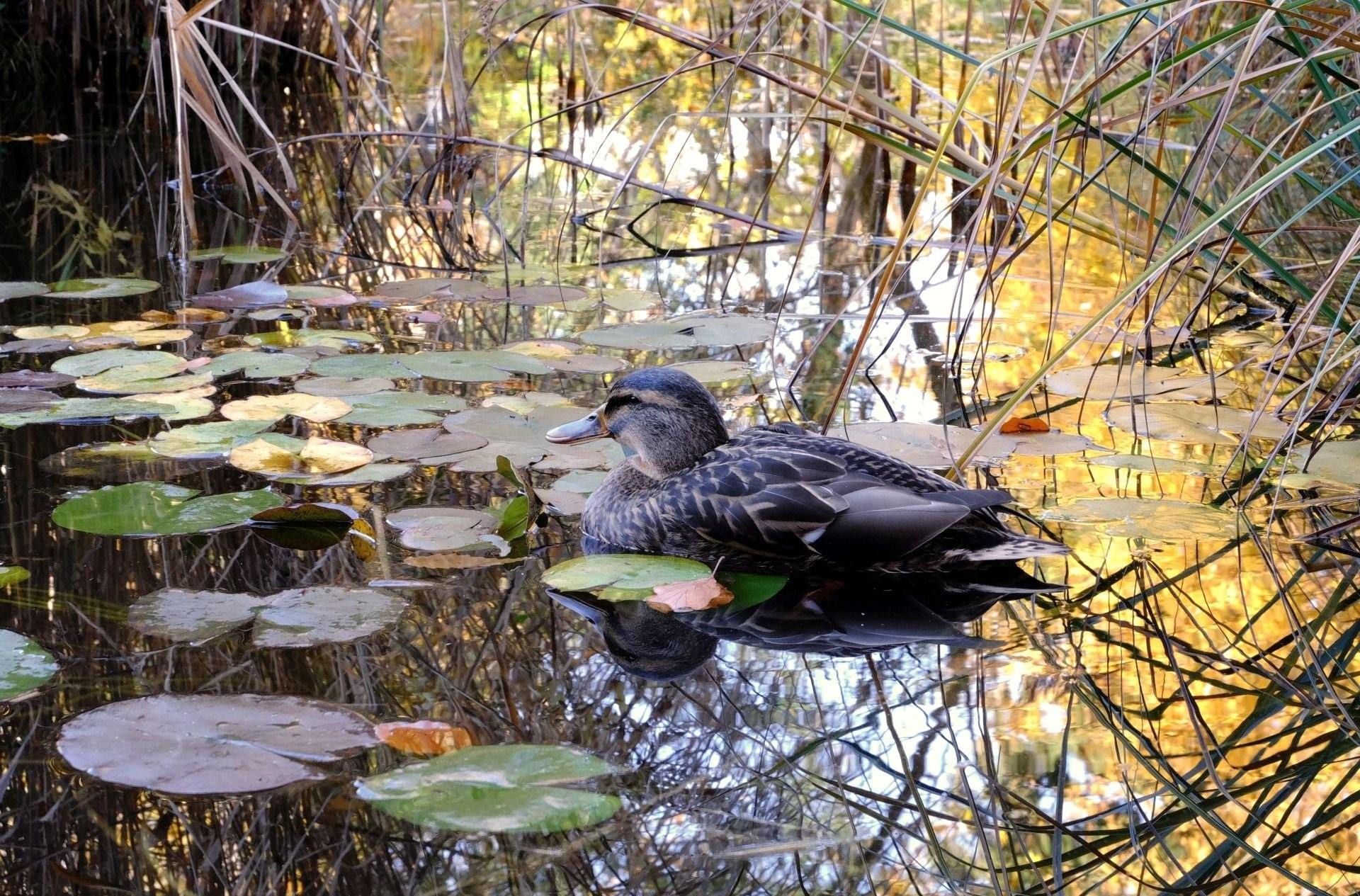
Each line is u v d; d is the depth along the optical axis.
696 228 9.82
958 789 3.55
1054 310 5.23
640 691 3.93
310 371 6.45
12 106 11.91
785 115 7.80
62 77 11.89
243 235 9.26
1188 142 10.46
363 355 6.66
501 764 3.44
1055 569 4.82
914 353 7.21
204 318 7.44
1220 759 3.72
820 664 4.15
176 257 8.69
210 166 10.59
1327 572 4.76
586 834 3.26
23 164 10.49
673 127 12.00
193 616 4.18
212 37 11.92
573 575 4.52
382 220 9.81
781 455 4.82
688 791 3.46
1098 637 4.35
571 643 4.20
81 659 3.94
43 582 4.42
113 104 11.91
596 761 3.47
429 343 7.14
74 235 9.02
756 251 9.24
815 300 8.16
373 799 3.28
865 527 4.55
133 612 4.20
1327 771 3.66
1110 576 4.77
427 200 10.27
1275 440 5.89
